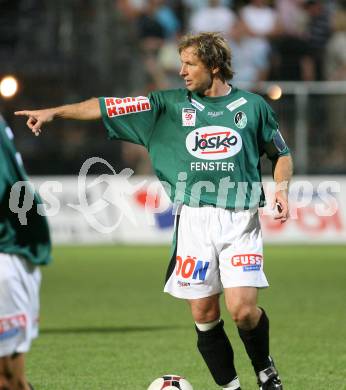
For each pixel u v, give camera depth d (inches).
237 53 3166.8
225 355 868.6
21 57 3176.7
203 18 3216.0
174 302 1686.8
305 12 3213.6
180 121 855.1
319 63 3196.4
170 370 1071.6
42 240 655.8
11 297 634.8
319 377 1031.0
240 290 825.5
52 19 3292.3
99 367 1088.2
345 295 1768.0
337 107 2736.2
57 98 3058.6
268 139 869.8
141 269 2217.0
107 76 3152.1
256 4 3230.8
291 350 1202.6
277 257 2454.5
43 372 1058.7
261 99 865.5
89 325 1417.3
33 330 660.7
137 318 1491.1
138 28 3206.2
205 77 848.9
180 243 856.9
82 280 2015.3
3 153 641.6
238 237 839.7
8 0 3336.6
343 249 2645.2
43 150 2893.7
